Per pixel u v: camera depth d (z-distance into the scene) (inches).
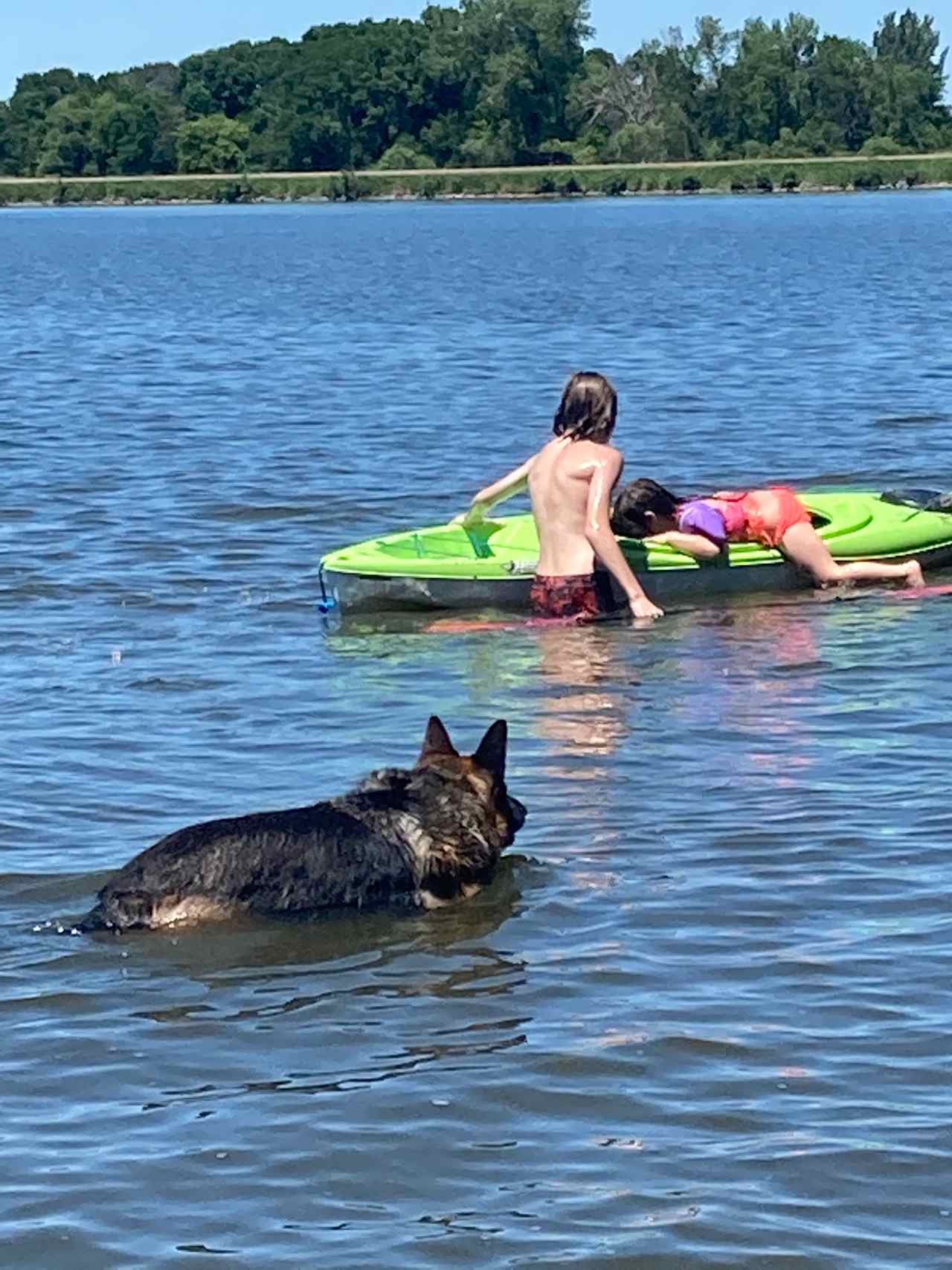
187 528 552.7
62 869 282.0
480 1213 188.7
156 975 246.1
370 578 448.5
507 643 423.8
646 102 5536.4
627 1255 180.9
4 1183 195.8
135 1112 210.4
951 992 235.3
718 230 2992.1
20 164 6063.0
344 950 253.1
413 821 272.1
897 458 656.4
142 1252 183.0
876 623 430.6
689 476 636.1
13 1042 227.5
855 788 313.1
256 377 972.6
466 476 641.0
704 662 400.8
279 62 5920.3
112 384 953.5
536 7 5511.8
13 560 509.0
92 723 361.4
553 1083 215.0
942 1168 194.7
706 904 265.9
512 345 1128.8
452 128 5629.9
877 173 5251.0
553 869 280.7
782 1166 196.1
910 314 1264.8
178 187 5693.9
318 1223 187.6
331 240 2987.2
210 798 315.9
